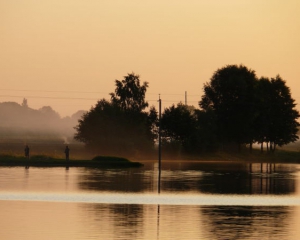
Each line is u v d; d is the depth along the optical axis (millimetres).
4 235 59656
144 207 80062
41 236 59281
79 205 81188
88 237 59062
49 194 94312
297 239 58688
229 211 77000
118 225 65562
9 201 84875
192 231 62656
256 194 98875
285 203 86438
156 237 59438
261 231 62656
